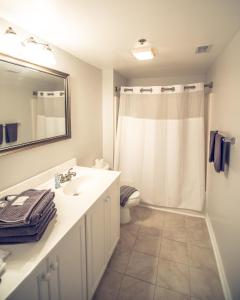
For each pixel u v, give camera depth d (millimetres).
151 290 1610
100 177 1929
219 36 1622
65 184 1720
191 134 2619
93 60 2365
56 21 1360
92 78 2619
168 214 2807
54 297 1019
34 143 1592
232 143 1577
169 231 2404
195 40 1720
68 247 1120
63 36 1627
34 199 1136
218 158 1776
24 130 1487
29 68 1501
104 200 1637
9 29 1259
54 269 981
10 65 1338
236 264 1407
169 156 2727
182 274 1768
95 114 2766
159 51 2039
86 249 1356
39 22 1374
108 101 2947
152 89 2664
